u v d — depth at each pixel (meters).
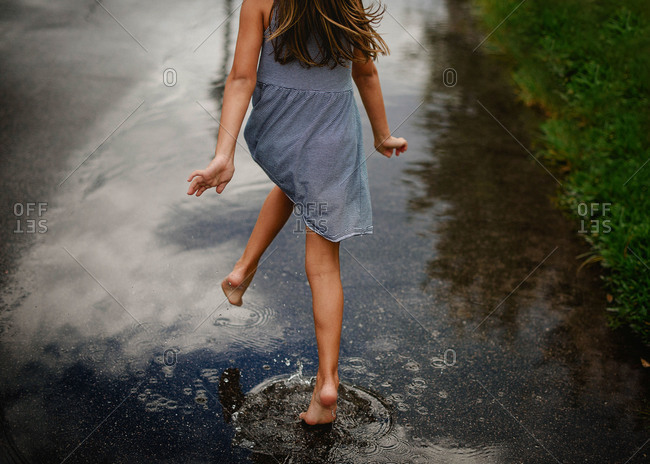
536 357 2.45
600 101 4.92
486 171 4.05
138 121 4.39
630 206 3.47
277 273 2.92
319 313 2.04
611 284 2.95
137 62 5.54
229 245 3.08
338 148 1.99
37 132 4.12
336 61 1.94
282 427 2.05
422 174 3.97
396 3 8.24
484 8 7.85
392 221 3.42
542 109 5.13
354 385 2.25
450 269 3.02
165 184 3.60
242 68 1.94
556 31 6.47
